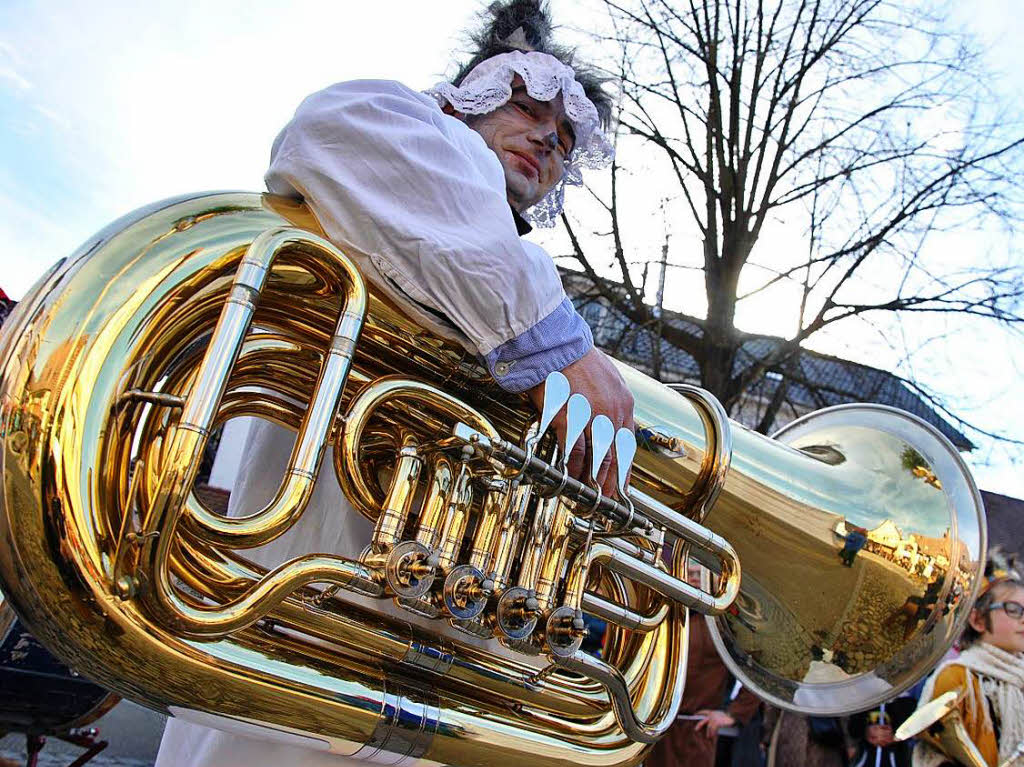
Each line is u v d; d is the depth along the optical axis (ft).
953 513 4.78
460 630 3.35
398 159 3.24
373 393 3.17
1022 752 9.68
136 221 2.89
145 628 2.64
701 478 4.13
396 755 3.27
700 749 10.77
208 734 3.82
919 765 10.16
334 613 3.28
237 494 4.46
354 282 3.05
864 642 4.77
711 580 4.99
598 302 29.66
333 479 3.93
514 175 4.81
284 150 3.33
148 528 2.54
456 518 3.15
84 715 7.44
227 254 2.91
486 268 3.16
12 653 6.95
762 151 30.58
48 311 2.67
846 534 4.70
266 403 3.54
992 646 10.19
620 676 3.61
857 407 5.34
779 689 5.02
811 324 29.63
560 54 5.80
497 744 3.44
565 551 3.43
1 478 2.54
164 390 2.94
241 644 2.97
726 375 28.55
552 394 3.25
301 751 3.57
